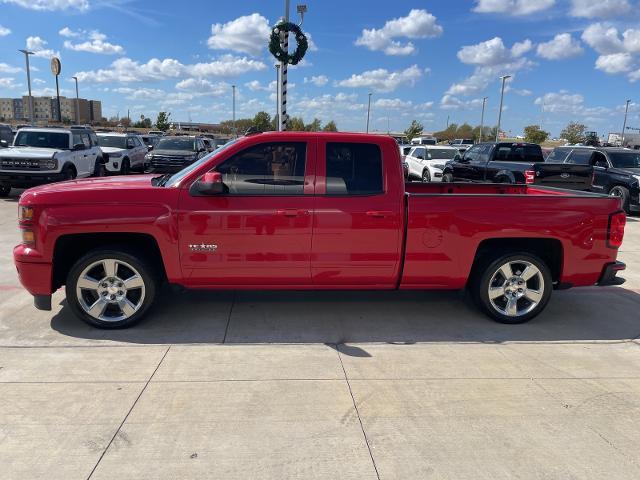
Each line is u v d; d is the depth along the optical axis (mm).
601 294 6359
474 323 5207
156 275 4875
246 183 4719
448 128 95562
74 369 3984
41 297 4754
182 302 5621
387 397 3643
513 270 5129
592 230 5066
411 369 4105
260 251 4734
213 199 4664
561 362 4312
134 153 22250
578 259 5105
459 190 6691
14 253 4711
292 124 59281
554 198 4992
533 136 64500
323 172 4766
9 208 12422
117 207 4582
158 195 4637
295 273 4840
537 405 3576
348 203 4754
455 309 5617
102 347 4422
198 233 4660
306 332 4855
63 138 15180
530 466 2906
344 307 5590
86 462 2865
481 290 5109
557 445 3109
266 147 4738
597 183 14125
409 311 5516
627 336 4957
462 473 2834
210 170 4703
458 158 16984
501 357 4387
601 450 3070
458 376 3998
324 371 4035
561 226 4996
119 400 3523
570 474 2846
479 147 15367
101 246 4746
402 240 4855
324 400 3580
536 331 5035
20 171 13727
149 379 3838
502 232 4930
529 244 5305
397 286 5047
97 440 3066
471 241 4922
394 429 3242
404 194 4840
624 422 3383
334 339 4703
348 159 4805
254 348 4457
